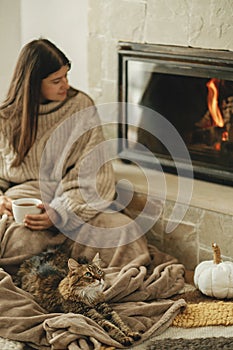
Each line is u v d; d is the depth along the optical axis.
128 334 3.35
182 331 3.42
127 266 3.70
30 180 3.96
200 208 3.84
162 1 3.99
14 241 3.72
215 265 3.68
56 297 3.48
